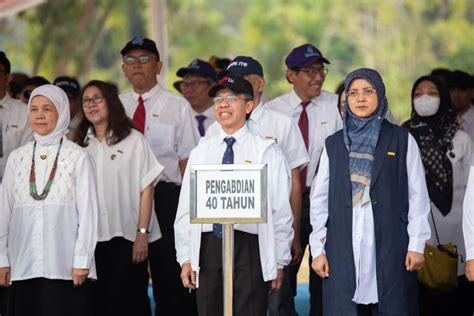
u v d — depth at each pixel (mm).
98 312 20297
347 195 17016
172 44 98625
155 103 22797
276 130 20234
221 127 18484
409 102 84875
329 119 22312
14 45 73062
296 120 22375
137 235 20391
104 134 20375
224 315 15898
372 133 17109
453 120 21297
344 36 93625
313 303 20656
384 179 16969
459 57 85062
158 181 22312
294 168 20297
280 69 96625
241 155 17734
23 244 18188
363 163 17047
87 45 77625
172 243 22016
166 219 22156
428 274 19453
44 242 18141
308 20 96000
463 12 86312
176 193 22281
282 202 17703
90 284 18578
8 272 18406
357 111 17125
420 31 86938
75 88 24578
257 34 97750
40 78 25547
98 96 20219
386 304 16859
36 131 18344
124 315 20344
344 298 16969
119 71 84438
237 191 15539
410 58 86750
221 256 17500
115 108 20344
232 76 17766
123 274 20297
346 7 93562
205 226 17594
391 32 88312
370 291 16984
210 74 25859
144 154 20438
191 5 99812
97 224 18406
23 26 73188
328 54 93688
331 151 17297
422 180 17125
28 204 18203
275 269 17484
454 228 21125
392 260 16891
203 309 17562
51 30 73688
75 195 18328
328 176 17406
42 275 18094
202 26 99312
